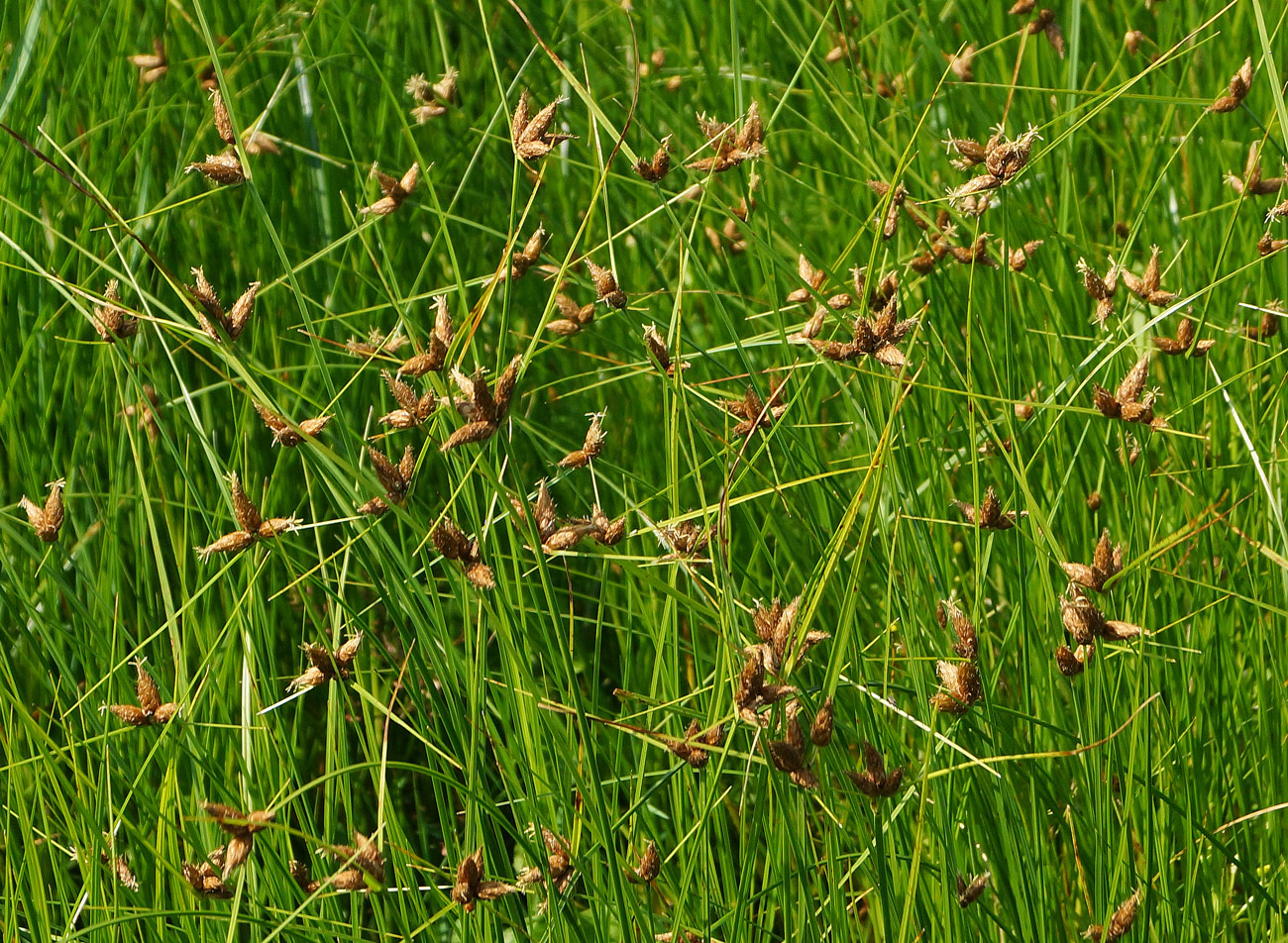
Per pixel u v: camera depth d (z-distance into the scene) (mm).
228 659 1488
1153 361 1608
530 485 1640
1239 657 1544
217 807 1346
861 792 1386
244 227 1650
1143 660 1451
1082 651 1406
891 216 1501
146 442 1583
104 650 1502
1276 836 1487
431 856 1587
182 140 1656
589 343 1676
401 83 1708
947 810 1418
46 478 1584
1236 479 1559
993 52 1740
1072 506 1558
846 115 1688
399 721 1405
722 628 1381
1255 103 1702
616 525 1393
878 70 1723
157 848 1441
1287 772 1494
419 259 1677
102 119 1662
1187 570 1554
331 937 1438
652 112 1718
